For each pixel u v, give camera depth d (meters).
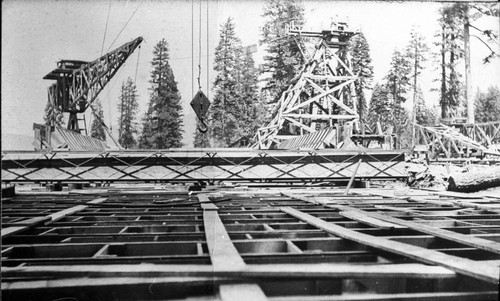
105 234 4.92
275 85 15.22
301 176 11.89
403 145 15.73
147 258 3.76
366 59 15.15
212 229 4.97
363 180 12.22
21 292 3.06
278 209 7.23
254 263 3.65
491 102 15.48
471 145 14.00
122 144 13.80
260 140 14.45
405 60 15.29
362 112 15.77
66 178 11.40
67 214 6.66
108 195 10.22
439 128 15.16
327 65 14.42
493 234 4.84
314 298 3.07
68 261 3.68
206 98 8.89
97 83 12.81
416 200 8.87
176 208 7.60
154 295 3.12
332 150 11.85
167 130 13.69
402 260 3.72
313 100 14.12
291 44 14.78
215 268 3.10
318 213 6.75
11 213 6.73
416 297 3.17
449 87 15.50
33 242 4.92
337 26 14.38
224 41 14.12
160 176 11.60
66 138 12.32
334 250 4.45
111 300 3.13
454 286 3.38
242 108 15.05
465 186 10.62
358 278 3.11
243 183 13.96
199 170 11.70
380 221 5.61
